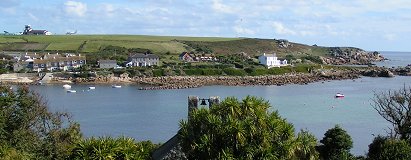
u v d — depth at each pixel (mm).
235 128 27922
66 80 199875
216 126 28609
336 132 55531
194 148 28641
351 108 122625
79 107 126688
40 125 46219
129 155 29562
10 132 42625
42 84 188125
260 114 29016
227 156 27312
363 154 68938
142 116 111000
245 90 173500
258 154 27812
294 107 125938
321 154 54562
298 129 92125
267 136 28281
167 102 137125
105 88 178875
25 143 41469
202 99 36219
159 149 35969
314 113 114438
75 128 47438
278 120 29344
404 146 45875
